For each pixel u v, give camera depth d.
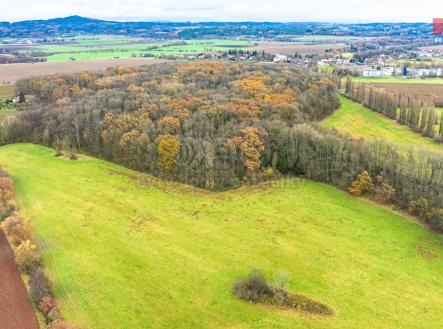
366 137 118.31
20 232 69.88
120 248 68.19
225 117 103.56
